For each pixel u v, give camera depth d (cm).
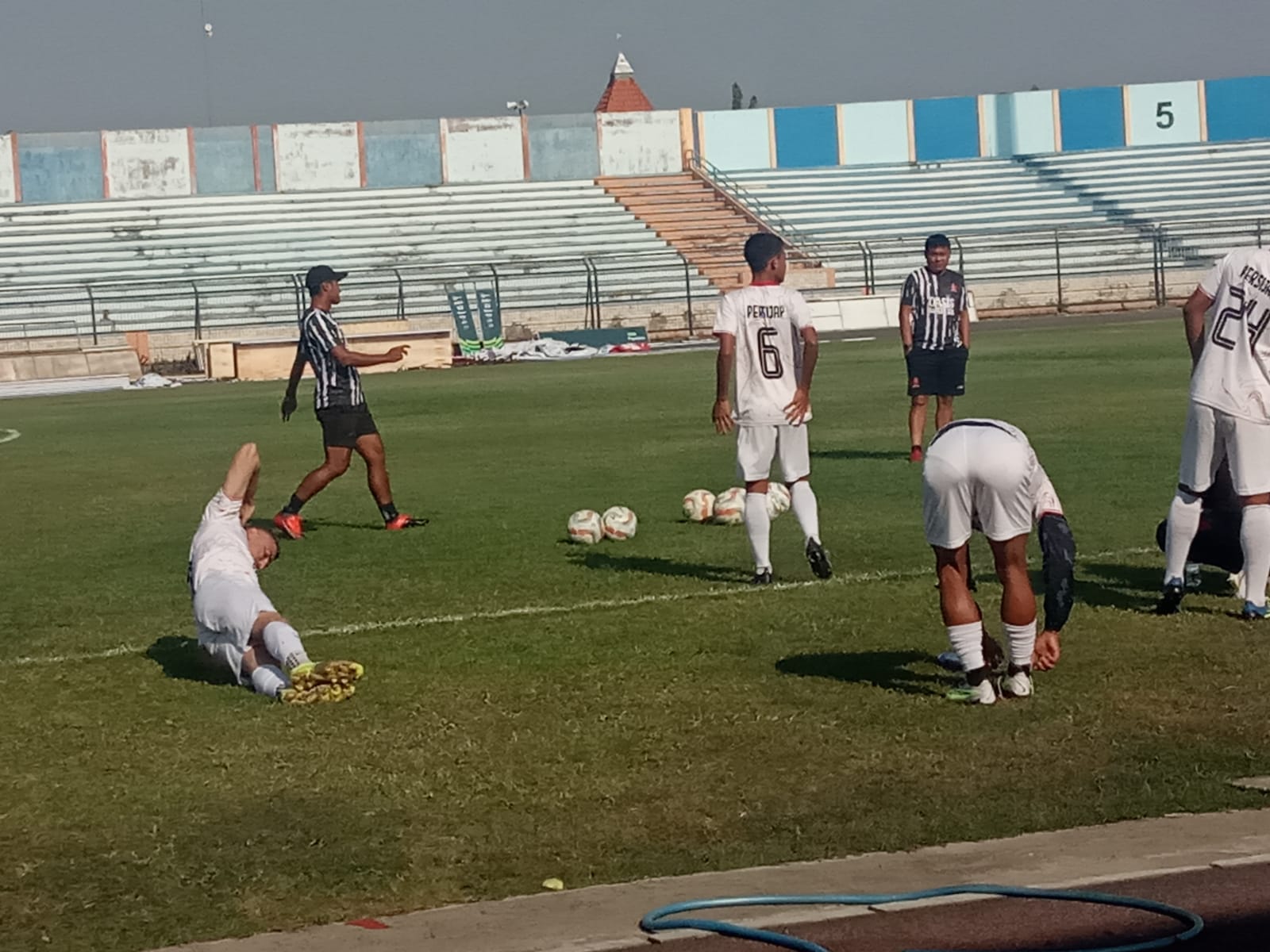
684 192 6006
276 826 602
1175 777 623
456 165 6009
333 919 516
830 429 2156
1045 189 6188
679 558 1175
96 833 603
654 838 580
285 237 5603
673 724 721
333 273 1376
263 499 1666
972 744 675
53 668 883
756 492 1048
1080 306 5344
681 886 531
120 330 4997
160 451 2280
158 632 980
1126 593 970
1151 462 1612
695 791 629
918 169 6291
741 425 1044
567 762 670
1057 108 6431
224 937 502
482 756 682
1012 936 480
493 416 2612
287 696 773
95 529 1487
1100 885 520
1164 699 736
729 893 522
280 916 518
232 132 5844
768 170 6216
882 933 486
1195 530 893
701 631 908
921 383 1728
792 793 622
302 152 5894
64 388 4169
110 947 497
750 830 584
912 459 1745
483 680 812
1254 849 546
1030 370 2919
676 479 1680
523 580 1107
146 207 5675
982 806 598
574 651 870
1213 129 6519
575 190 5978
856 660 825
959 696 738
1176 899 506
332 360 1355
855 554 1155
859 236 5856
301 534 1367
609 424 2380
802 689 770
